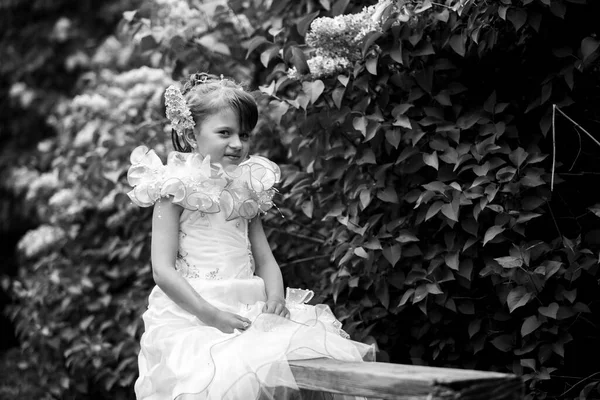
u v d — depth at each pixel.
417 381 1.46
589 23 2.48
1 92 6.45
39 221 6.05
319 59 2.73
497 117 2.56
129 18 3.54
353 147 2.75
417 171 2.64
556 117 2.50
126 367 3.70
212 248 2.24
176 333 2.07
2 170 6.23
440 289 2.46
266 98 3.13
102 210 3.94
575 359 2.42
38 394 4.04
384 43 2.63
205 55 3.47
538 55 2.56
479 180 2.37
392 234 2.62
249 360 1.83
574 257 2.28
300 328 1.89
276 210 3.17
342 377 1.66
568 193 2.52
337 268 2.95
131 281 4.02
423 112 2.64
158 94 3.69
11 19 6.46
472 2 2.37
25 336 4.53
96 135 3.94
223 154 2.25
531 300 2.38
